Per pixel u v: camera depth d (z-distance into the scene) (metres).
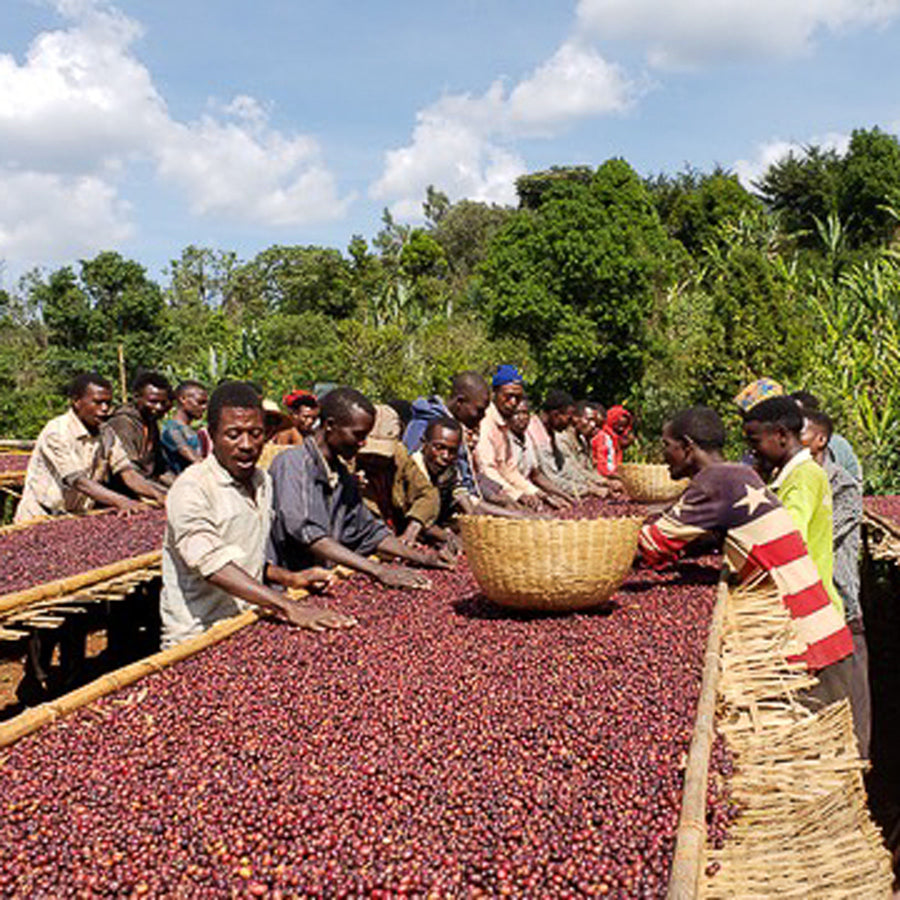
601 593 3.80
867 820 2.36
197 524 3.72
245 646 3.49
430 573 4.80
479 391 6.11
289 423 8.52
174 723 2.73
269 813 2.14
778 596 3.98
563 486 8.27
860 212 37.16
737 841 2.13
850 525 5.08
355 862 1.95
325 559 4.50
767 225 23.62
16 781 2.37
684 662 3.18
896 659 8.02
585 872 1.88
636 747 2.45
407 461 5.30
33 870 1.97
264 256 56.19
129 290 32.62
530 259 19.61
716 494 4.10
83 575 4.72
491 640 3.52
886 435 11.89
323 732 2.64
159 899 1.85
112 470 6.98
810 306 16.27
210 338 33.47
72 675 6.09
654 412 18.16
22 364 30.98
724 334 15.30
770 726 2.78
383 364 21.44
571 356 18.89
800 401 6.18
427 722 2.68
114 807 2.22
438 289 40.47
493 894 1.84
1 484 9.47
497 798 2.19
